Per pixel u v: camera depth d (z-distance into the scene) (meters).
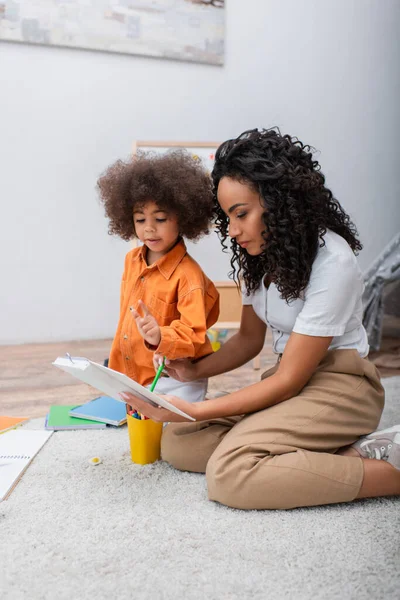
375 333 2.17
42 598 0.73
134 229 1.35
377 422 1.09
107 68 2.29
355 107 2.71
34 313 2.34
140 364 1.33
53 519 0.93
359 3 2.64
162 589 0.75
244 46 2.46
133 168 1.24
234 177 0.99
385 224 2.87
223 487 0.96
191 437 1.11
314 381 1.07
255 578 0.77
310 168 1.02
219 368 1.27
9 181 2.23
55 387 1.72
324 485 0.94
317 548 0.85
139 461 1.15
